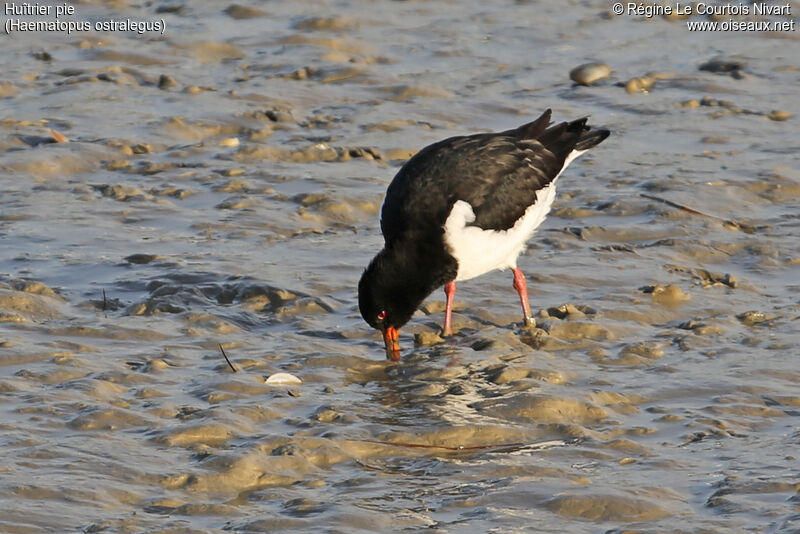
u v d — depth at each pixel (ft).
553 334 40.88
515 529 27.68
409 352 39.88
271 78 72.49
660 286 44.09
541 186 42.98
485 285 45.68
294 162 59.52
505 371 37.24
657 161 59.41
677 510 28.50
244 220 51.52
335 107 67.82
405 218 40.24
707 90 70.85
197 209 53.01
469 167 41.11
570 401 34.71
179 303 43.01
